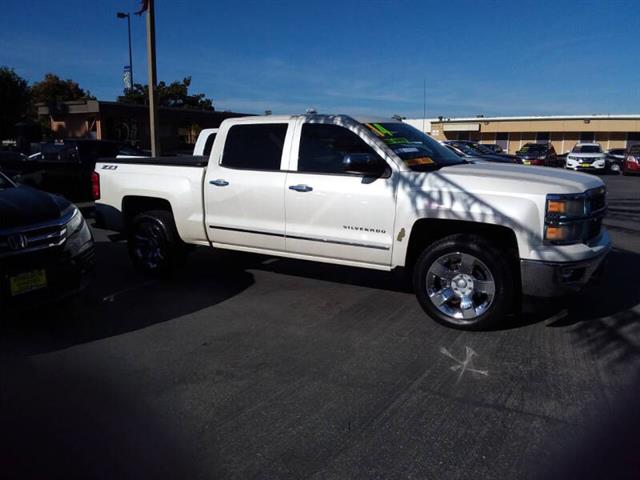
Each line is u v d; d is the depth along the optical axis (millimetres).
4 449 3021
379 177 4961
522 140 44312
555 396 3568
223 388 3717
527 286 4398
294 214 5363
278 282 6277
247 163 5691
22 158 13570
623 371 3932
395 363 4094
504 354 4234
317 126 5359
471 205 4516
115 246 8367
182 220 6109
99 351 4348
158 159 6578
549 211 4312
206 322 5000
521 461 2881
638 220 11289
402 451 2977
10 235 4246
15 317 4785
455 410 3400
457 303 4766
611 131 41000
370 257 5066
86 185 11984
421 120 49688
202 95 43219
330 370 3986
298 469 2830
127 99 35344
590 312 5148
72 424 3270
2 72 32500
